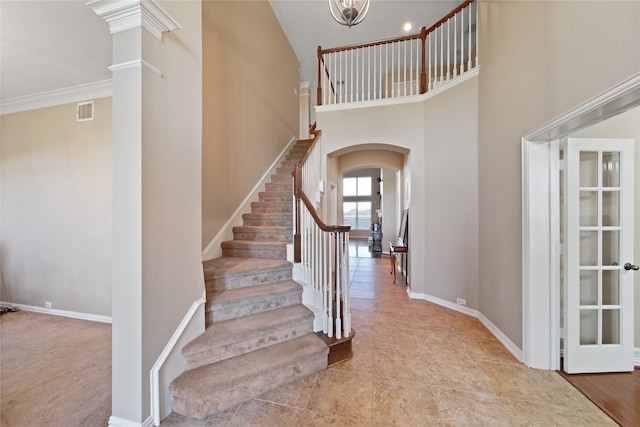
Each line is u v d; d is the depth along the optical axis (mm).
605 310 2281
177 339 1797
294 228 2988
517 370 2223
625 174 2199
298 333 2396
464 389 1983
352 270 6371
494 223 2879
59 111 3375
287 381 2023
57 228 3398
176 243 1825
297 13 5387
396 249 4969
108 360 2396
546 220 2217
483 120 3137
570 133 2047
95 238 3271
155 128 1649
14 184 3553
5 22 2197
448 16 3768
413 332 2949
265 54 4930
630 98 1414
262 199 4504
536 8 2119
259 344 2170
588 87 1602
